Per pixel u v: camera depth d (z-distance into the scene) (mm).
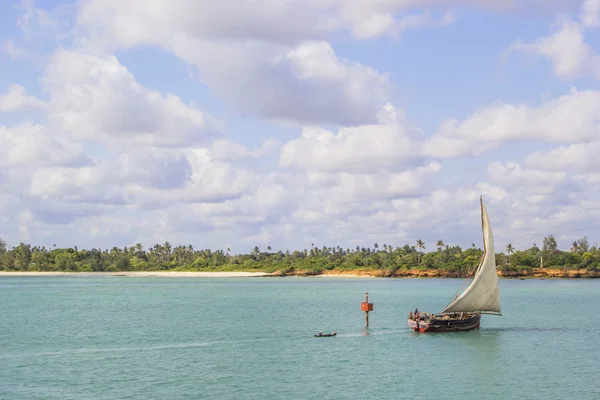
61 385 55656
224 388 54594
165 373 60406
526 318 109625
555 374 60312
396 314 118062
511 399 51500
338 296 177750
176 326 97625
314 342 79250
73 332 90312
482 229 85250
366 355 69562
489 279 85625
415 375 59625
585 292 197125
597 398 51906
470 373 60562
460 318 88625
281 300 160875
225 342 79625
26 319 109938
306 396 52125
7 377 58781
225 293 196625
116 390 53844
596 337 83562
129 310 129375
